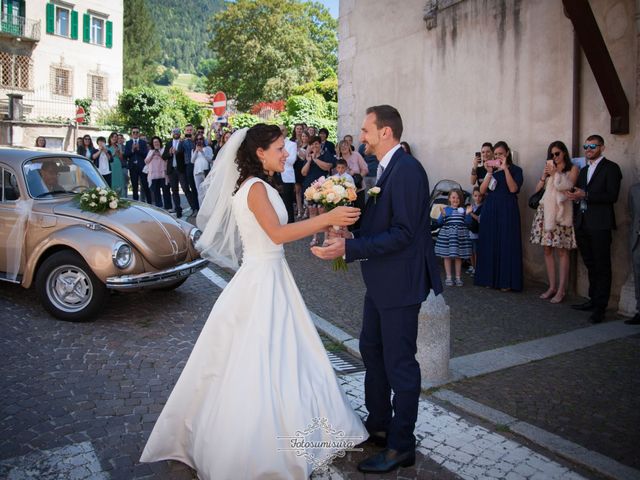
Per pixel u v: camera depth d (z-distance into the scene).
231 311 3.00
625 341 5.18
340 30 11.67
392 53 10.12
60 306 5.57
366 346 3.26
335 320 5.75
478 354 4.82
